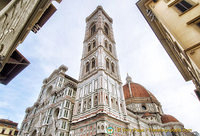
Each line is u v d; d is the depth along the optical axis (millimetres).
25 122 55938
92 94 30000
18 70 10773
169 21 12008
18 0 5605
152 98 75625
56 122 36219
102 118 23625
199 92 15625
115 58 43750
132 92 81688
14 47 5504
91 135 23188
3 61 4840
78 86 36844
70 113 37312
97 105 26562
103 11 59156
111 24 60531
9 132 58938
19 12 5488
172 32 10953
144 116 59062
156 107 69625
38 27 9945
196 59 8172
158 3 14828
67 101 38844
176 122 57844
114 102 30453
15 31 5207
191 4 11047
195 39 9164
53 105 43906
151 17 16344
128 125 28766
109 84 32531
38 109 52375
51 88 55062
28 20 6027
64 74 53406
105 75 33094
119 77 38500
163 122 61969
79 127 26906
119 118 27922
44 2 6430
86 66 40281
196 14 10164
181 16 11250
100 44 39688
